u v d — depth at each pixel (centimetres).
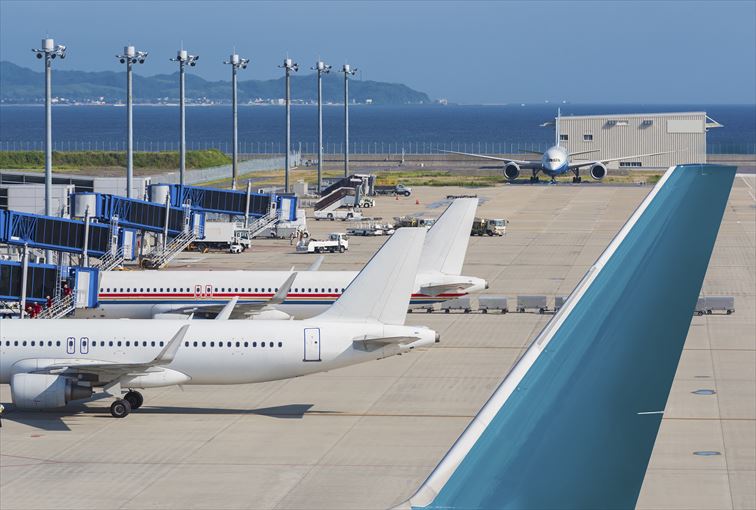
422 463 13750
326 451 14312
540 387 5122
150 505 12131
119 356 16200
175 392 17775
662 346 5222
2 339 16200
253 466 13650
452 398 17250
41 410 16512
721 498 12288
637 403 5097
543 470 4925
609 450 4997
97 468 13538
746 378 18350
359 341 16125
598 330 5266
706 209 5397
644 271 5362
